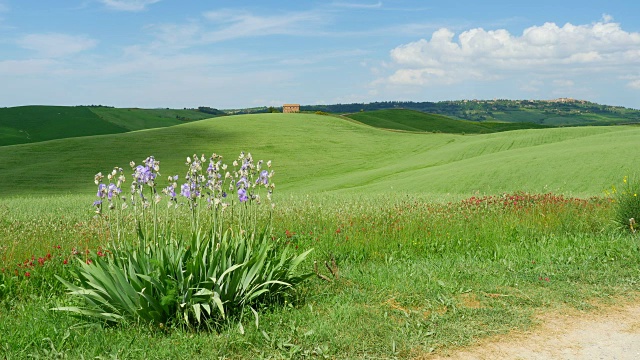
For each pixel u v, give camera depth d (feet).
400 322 21.21
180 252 22.04
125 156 200.03
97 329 20.54
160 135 245.04
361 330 19.98
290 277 24.93
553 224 45.47
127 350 17.98
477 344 19.58
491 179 112.78
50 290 27.37
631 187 47.88
